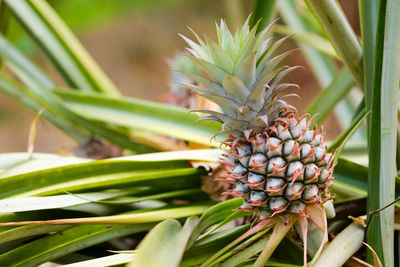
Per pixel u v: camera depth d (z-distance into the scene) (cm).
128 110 141
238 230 120
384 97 117
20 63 163
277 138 114
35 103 155
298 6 171
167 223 115
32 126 133
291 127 115
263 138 115
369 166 118
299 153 114
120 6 566
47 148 361
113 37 539
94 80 163
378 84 117
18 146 370
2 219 120
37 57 428
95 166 126
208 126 135
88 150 147
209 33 495
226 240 121
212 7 540
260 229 116
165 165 130
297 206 115
